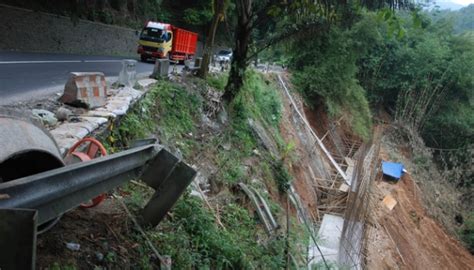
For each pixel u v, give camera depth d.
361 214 17.00
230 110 15.30
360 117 30.47
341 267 11.45
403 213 22.55
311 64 28.77
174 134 10.46
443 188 29.78
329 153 25.27
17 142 3.26
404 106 36.44
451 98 36.69
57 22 22.86
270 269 7.29
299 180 17.67
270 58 31.88
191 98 13.35
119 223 4.73
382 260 15.98
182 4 44.06
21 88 9.09
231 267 6.10
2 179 3.82
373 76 37.72
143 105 9.88
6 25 18.69
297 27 14.00
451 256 22.14
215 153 11.60
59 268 3.50
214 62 24.69
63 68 14.15
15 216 2.20
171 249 5.02
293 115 23.97
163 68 13.76
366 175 20.52
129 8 35.31
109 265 4.06
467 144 34.09
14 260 2.23
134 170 4.44
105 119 7.18
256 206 10.18
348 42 27.27
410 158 32.28
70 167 3.05
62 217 4.31
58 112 6.75
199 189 8.49
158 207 4.81
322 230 15.05
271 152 15.70
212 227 6.62
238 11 14.58
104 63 18.56
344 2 11.89
